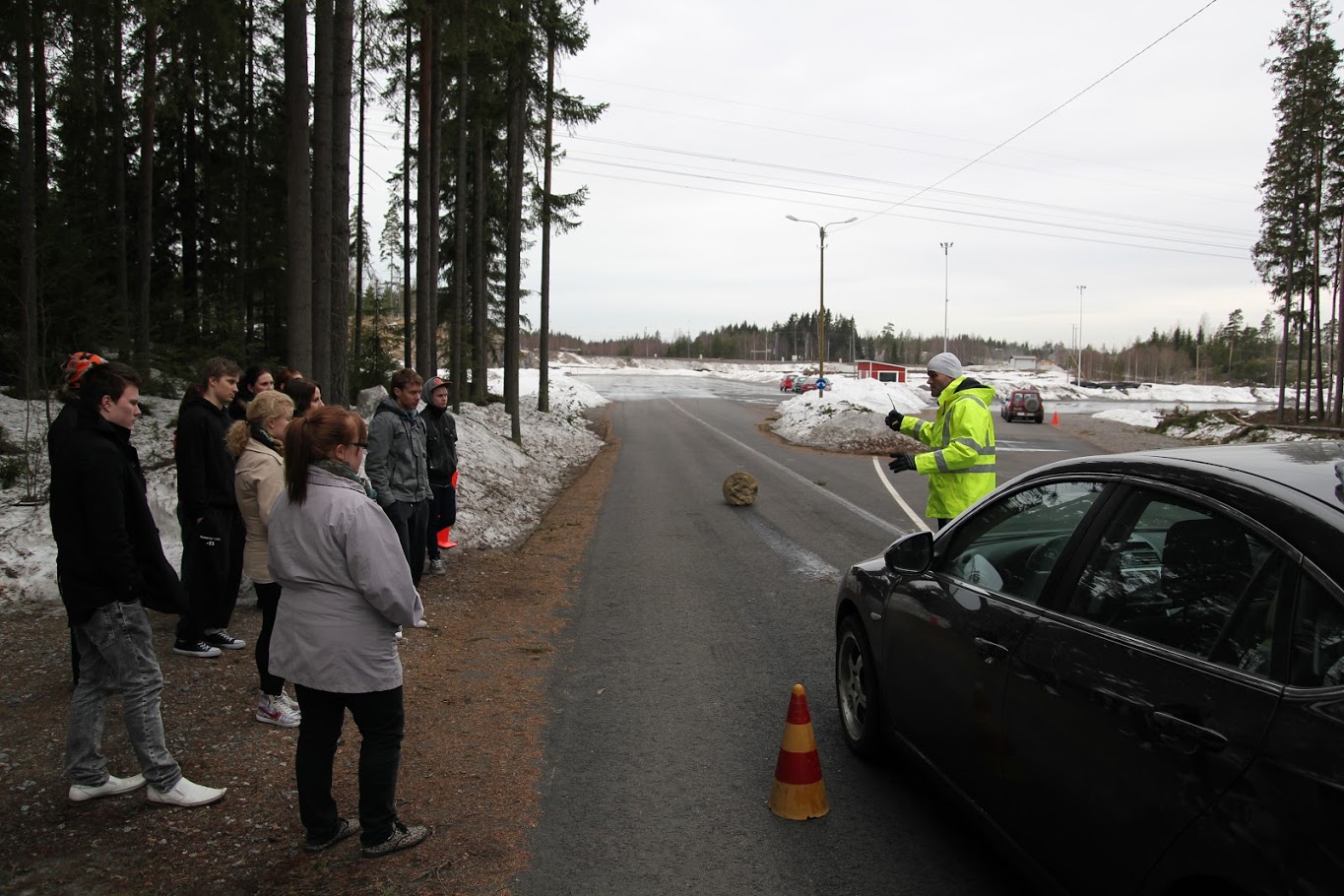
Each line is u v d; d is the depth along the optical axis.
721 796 4.14
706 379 111.88
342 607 3.34
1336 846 1.78
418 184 20.73
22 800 3.90
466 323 31.36
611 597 8.15
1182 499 2.65
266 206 26.25
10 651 5.79
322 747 3.52
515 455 18.70
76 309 15.97
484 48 16.41
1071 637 2.81
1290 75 40.50
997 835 3.15
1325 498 2.27
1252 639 2.21
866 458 23.14
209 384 5.66
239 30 14.65
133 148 25.09
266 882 3.36
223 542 5.78
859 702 4.58
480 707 5.32
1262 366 134.75
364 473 6.86
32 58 15.82
